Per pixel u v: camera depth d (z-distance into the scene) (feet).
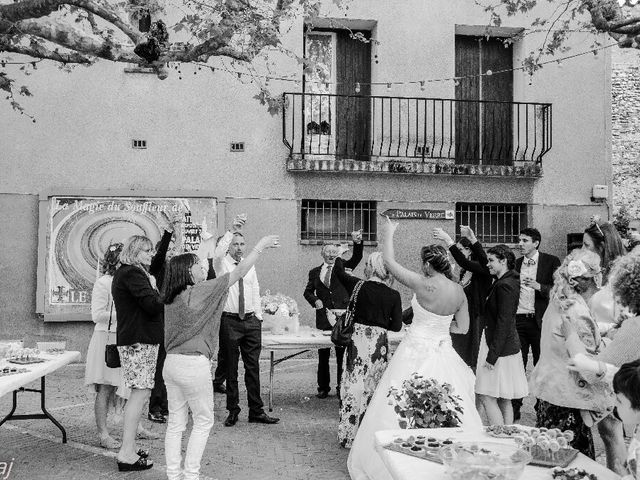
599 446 23.26
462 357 24.35
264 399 30.89
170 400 18.12
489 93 45.14
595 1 22.91
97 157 40.22
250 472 20.39
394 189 42.47
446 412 15.47
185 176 40.93
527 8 29.60
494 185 43.50
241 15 23.52
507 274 21.38
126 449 20.26
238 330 25.85
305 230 42.34
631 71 44.70
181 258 17.87
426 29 43.39
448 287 19.84
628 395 9.60
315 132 43.45
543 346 16.75
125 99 40.52
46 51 24.18
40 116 39.81
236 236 26.35
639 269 13.24
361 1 42.63
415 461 11.67
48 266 39.04
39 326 39.29
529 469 11.37
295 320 29.66
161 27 22.54
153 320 20.22
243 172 41.32
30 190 39.58
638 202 44.62
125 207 39.91
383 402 19.26
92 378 22.15
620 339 13.08
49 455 21.86
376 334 22.16
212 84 41.22
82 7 21.77
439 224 42.73
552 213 44.01
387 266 20.27
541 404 16.84
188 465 17.88
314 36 43.83
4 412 27.66
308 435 24.53
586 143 44.45
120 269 20.20
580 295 16.31
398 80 43.16
